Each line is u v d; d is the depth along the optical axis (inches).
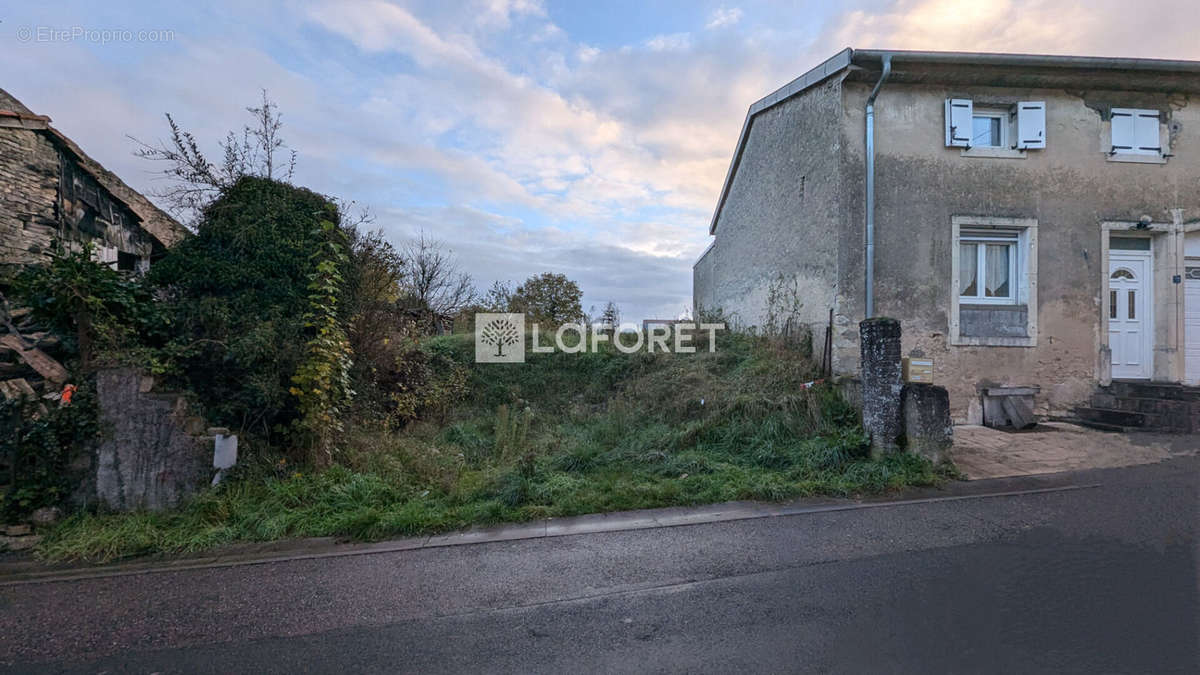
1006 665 106.5
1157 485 225.3
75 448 203.5
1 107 340.8
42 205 343.0
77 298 210.4
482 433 331.9
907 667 106.6
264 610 139.8
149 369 214.2
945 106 359.9
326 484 221.6
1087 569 150.4
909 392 255.9
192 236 285.9
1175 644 112.5
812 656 111.7
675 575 154.7
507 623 129.6
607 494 226.2
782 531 188.7
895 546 171.8
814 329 378.0
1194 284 377.1
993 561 157.6
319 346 247.6
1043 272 361.1
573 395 398.6
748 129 492.7
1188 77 357.1
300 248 283.9
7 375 223.6
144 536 185.5
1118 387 356.5
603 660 112.6
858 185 354.0
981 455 277.4
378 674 110.0
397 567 165.6
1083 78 355.3
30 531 189.8
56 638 127.8
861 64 344.5
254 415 245.1
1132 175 369.1
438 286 685.9
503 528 199.2
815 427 295.0
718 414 309.9
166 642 125.0
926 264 357.1
